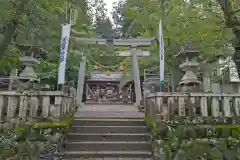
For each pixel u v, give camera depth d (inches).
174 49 344.5
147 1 377.4
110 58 543.2
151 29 410.6
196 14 297.9
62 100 234.5
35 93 228.2
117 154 235.3
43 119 224.8
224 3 209.9
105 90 885.8
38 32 304.5
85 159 226.7
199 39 288.2
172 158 222.4
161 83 265.4
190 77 275.1
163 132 233.8
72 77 566.3
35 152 213.8
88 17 483.8
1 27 228.1
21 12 224.2
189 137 229.1
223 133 229.0
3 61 284.8
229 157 218.1
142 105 415.8
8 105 223.8
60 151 229.0
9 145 213.6
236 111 239.6
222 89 469.4
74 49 406.6
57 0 326.3
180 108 240.5
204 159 221.3
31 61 293.1
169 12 348.2
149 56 468.4
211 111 241.1
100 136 261.0
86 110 423.5
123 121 288.0
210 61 350.9
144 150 247.0
